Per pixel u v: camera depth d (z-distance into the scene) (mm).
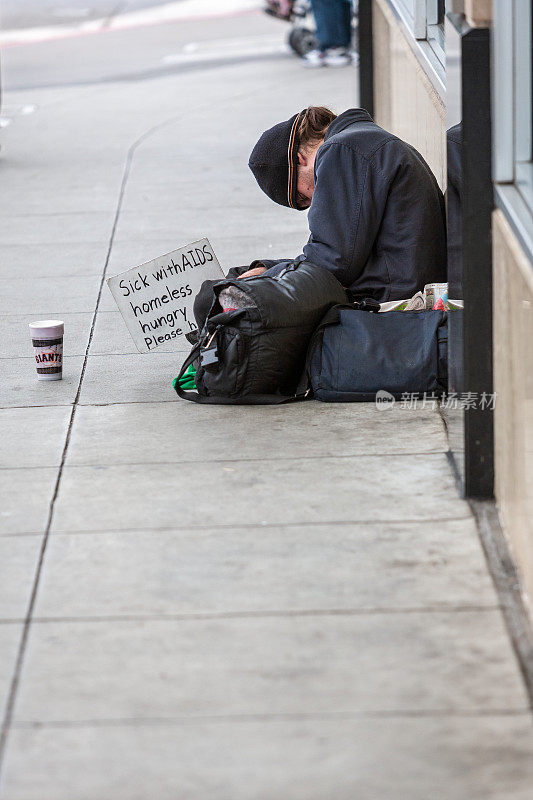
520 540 6812
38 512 7980
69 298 13781
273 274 10359
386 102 18609
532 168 7227
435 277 10414
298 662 6109
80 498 8180
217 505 7977
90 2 66000
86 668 6125
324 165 10156
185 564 7172
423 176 10242
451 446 8555
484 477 7859
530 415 6375
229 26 50438
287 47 39906
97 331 12406
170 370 11016
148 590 6883
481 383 7738
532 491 6375
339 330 9836
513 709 5664
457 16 7988
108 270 15102
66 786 5230
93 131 26016
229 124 25984
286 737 5504
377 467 8523
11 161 23078
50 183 20891
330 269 10211
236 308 9789
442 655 6133
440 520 7637
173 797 5141
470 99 7453
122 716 5711
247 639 6336
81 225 17750
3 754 5461
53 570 7164
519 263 6418
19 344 12008
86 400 10227
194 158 22578
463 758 5328
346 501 7969
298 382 10133
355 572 7008
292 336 9773
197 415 9727
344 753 5383
